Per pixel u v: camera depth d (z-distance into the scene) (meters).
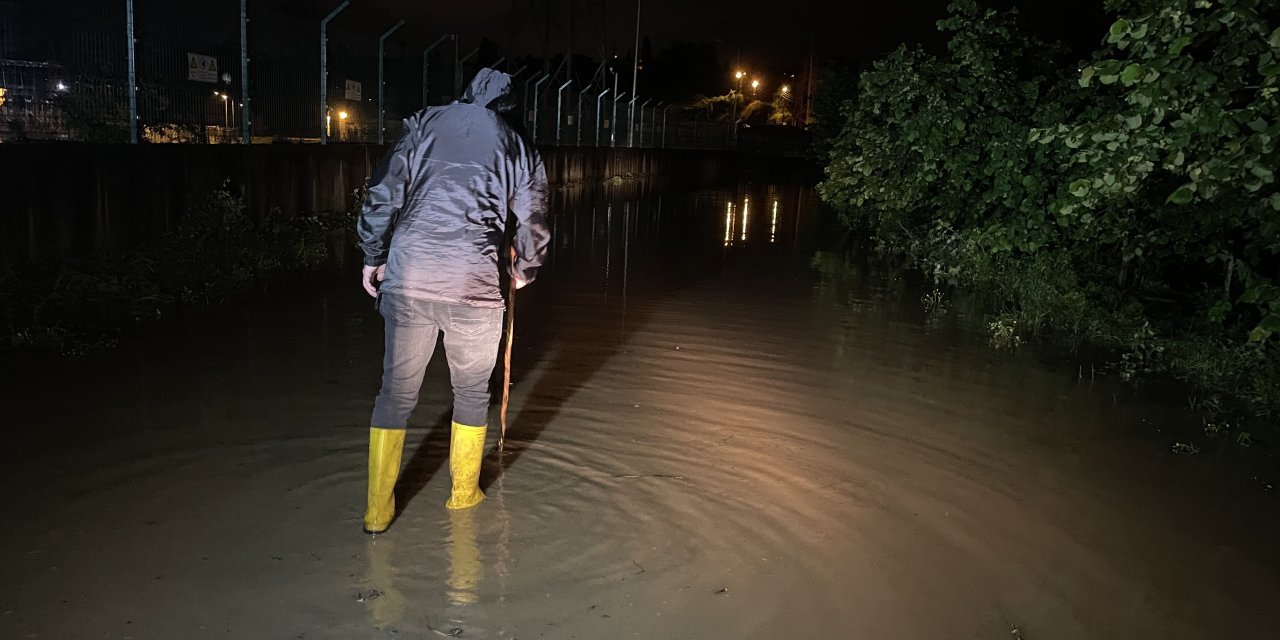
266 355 6.28
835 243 14.75
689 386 6.00
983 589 3.53
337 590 3.28
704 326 7.89
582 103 30.41
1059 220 8.23
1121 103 9.01
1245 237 7.43
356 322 7.37
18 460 4.30
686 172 42.00
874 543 3.86
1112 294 8.87
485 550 3.62
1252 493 4.64
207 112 10.80
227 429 4.81
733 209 21.09
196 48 10.45
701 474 4.50
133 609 3.11
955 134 11.13
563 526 3.86
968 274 10.87
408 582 3.35
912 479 4.59
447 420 5.13
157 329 6.84
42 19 8.36
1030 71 12.28
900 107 11.69
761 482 4.44
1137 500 4.48
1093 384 6.52
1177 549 3.97
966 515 4.20
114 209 8.77
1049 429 5.49
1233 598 3.58
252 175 11.16
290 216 12.11
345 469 4.35
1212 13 5.55
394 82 16.08
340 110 14.39
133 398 5.24
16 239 7.58
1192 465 5.00
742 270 11.34
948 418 5.60
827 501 4.27
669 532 3.85
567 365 6.39
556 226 15.52
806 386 6.14
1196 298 9.06
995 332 8.02
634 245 13.46
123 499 3.94
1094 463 4.96
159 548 3.53
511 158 3.81
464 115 3.75
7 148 7.45
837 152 18.48
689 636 3.10
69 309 7.13
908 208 13.29
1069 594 3.54
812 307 9.02
